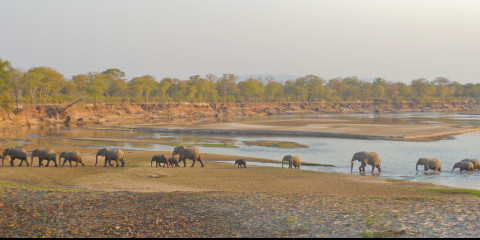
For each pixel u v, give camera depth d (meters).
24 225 15.65
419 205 19.25
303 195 22.33
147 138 78.88
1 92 93.00
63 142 69.00
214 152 58.47
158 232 14.71
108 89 187.75
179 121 138.12
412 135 78.75
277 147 64.00
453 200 21.00
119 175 32.81
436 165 41.62
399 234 13.89
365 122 124.00
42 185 27.42
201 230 14.91
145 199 20.48
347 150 60.09
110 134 87.88
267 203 19.48
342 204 19.44
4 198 20.22
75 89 155.62
